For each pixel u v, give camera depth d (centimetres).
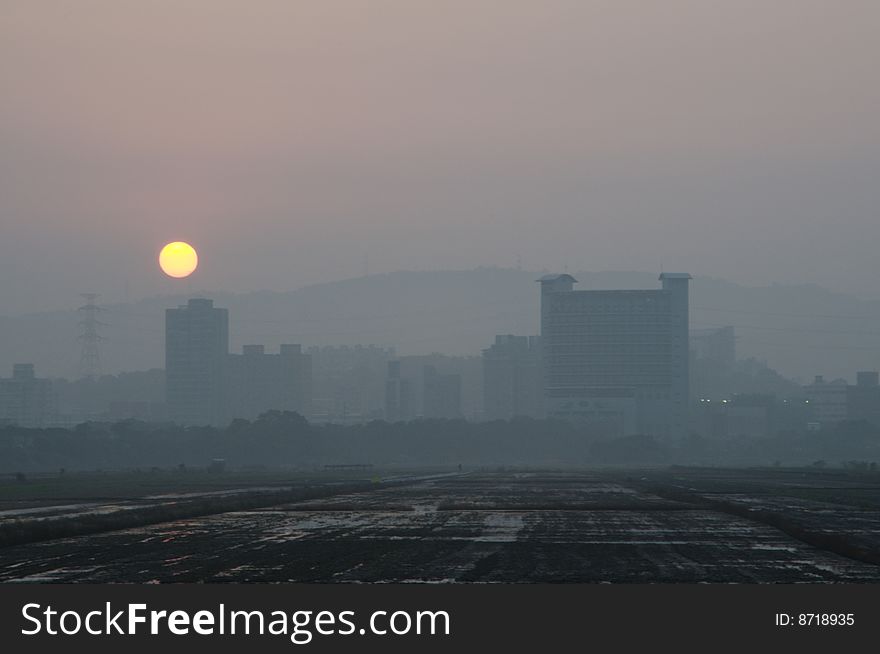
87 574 16225
